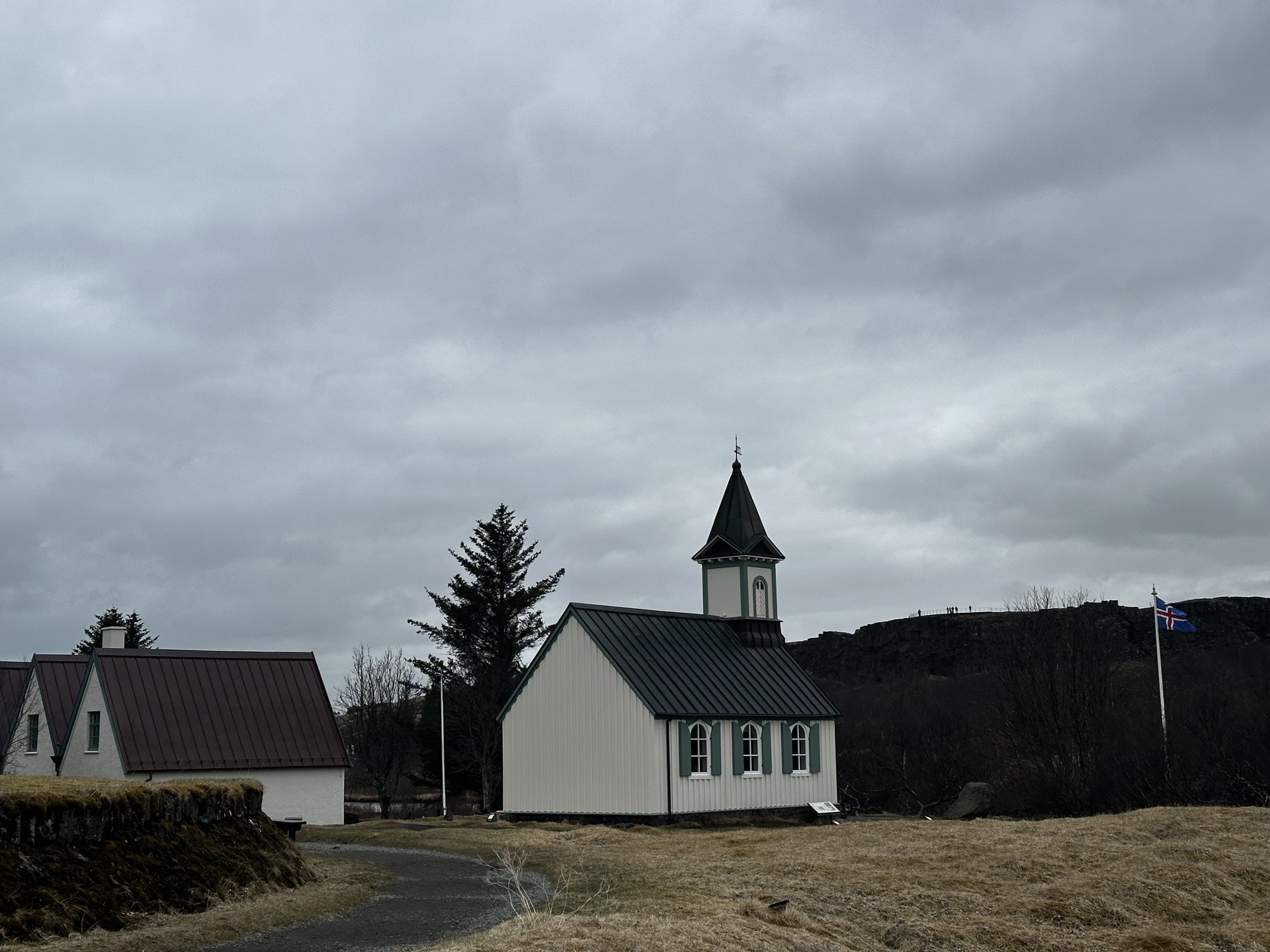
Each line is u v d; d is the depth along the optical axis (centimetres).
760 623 5097
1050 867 2655
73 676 4791
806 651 13738
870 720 9194
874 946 2095
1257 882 2688
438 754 7212
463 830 3653
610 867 2630
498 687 7094
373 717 7650
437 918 2006
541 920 1805
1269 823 3219
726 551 5112
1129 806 4909
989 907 2352
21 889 1769
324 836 3569
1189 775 4784
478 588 7306
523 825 4088
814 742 4919
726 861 2706
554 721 4419
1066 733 6525
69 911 1788
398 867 2723
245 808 2497
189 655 4522
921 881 2500
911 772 7531
